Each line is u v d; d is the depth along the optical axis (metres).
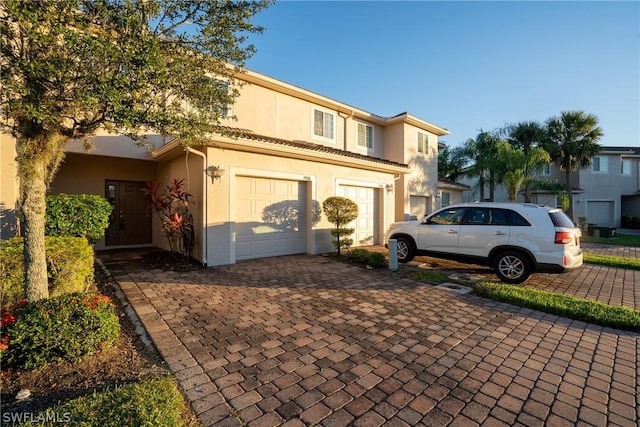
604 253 11.75
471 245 7.38
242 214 8.77
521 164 16.17
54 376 2.85
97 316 3.19
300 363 3.21
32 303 3.20
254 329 4.07
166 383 2.53
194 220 8.41
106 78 2.74
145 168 11.39
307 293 5.73
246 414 2.38
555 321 4.59
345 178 11.26
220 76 4.48
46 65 2.62
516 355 3.50
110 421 1.94
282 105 12.25
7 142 6.49
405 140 15.88
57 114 3.00
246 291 5.78
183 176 9.10
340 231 9.67
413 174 16.30
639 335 4.13
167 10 3.31
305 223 10.27
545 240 6.45
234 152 8.29
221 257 8.05
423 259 9.45
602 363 3.35
